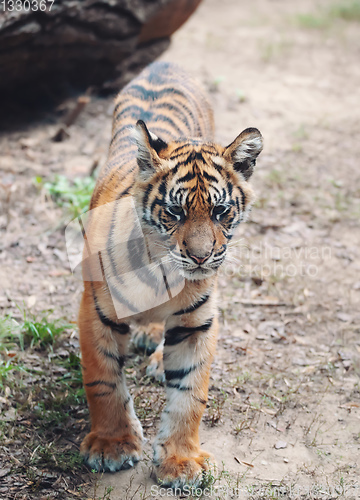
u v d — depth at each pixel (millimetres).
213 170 4996
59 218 9438
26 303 7652
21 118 12203
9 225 9172
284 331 7754
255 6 24797
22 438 5730
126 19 11820
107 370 5410
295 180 11266
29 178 10305
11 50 10586
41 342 7027
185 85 7621
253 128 5031
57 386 6414
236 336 7605
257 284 8672
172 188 4938
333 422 6348
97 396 5449
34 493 5129
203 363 5512
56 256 8688
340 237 9852
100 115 12602
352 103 14836
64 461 5488
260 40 19094
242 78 15883
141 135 4953
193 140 5332
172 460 5352
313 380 6938
